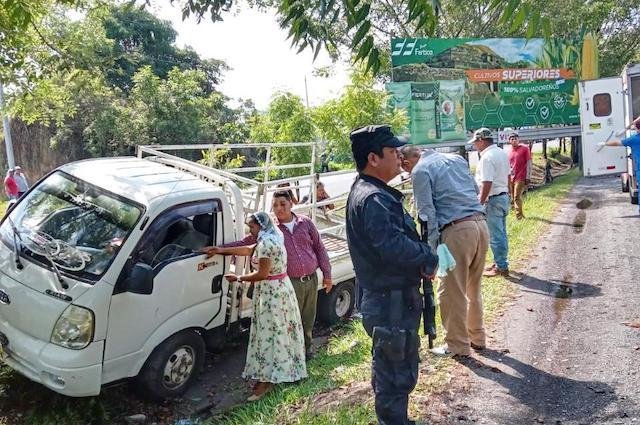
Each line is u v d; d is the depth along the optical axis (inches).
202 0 167.5
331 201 296.0
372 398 170.7
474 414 158.7
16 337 191.8
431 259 126.0
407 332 126.5
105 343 183.9
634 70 517.0
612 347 197.3
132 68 1235.9
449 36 1063.0
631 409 155.7
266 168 307.7
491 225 299.4
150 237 197.0
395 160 129.9
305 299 232.7
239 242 223.9
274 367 204.4
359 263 129.2
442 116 841.5
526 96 903.1
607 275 291.1
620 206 510.9
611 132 555.8
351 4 125.4
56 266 190.9
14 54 326.3
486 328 226.2
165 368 204.1
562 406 160.9
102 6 405.7
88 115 991.6
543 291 271.0
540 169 1127.0
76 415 196.5
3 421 190.4
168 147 265.3
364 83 516.4
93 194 210.7
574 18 1007.6
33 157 1018.7
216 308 221.0
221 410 203.9
